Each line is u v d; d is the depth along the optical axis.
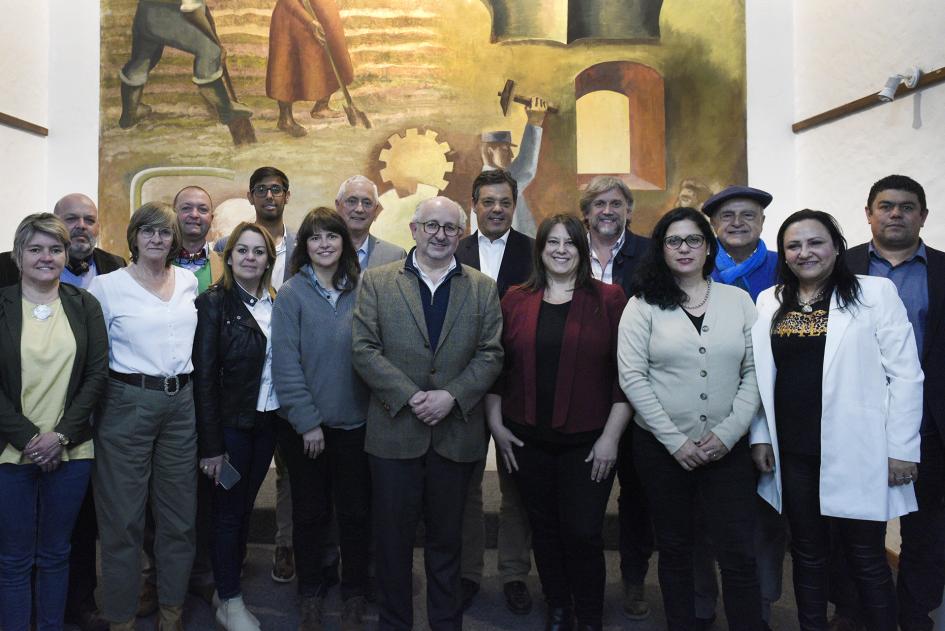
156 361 2.16
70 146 4.06
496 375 2.18
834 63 3.67
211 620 2.48
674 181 4.05
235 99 4.02
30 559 2.08
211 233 4.01
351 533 2.30
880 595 1.93
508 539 2.61
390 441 2.11
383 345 2.16
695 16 4.03
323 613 2.52
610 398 2.19
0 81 3.68
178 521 2.25
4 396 2.00
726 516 1.99
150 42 4.02
